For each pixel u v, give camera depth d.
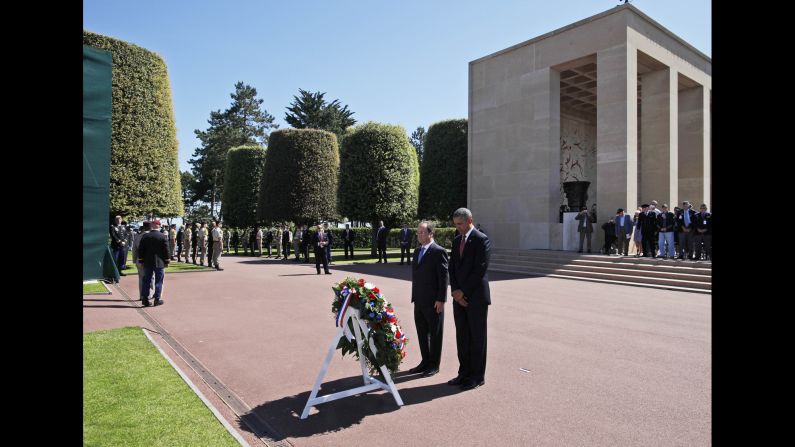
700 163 21.58
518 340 7.00
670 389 4.92
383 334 4.57
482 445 3.64
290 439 3.75
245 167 34.47
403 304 10.09
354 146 25.31
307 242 21.94
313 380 5.21
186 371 5.43
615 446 3.63
